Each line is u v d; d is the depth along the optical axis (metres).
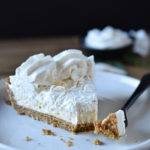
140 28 0.86
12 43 0.74
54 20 0.84
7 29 0.83
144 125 0.38
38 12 0.82
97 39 0.61
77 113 0.37
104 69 0.55
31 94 0.39
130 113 0.40
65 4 0.81
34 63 0.38
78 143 0.36
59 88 0.38
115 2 0.82
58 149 0.35
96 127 0.36
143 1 0.82
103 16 0.84
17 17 0.81
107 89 0.44
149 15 0.84
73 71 0.40
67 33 0.86
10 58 0.59
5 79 0.43
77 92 0.38
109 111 0.40
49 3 0.81
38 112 0.39
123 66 0.58
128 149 0.33
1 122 0.39
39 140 0.36
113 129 0.36
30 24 0.83
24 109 0.40
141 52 0.64
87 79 0.40
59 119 0.38
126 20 0.85
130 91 0.44
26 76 0.38
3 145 0.34
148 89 0.44
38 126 0.39
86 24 0.85
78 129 0.38
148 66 0.59
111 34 0.61
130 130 0.37
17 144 0.36
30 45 0.71
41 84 0.38
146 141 0.34
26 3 0.80
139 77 0.54
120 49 0.59
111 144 0.36
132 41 0.63
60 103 0.37
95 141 0.36
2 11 0.80
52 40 0.76
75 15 0.83
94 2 0.82
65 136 0.37
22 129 0.38
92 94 0.38
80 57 0.41
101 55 0.60
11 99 0.41
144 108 0.41
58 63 0.40
